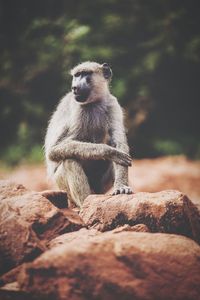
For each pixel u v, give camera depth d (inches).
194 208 380.8
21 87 1120.2
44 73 1111.0
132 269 277.0
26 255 306.3
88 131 466.6
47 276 270.1
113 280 270.8
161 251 285.1
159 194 371.6
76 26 1120.2
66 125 461.1
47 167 486.6
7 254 308.3
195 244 299.4
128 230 338.0
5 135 1117.1
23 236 310.3
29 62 1131.3
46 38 1140.5
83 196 439.5
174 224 358.9
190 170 887.7
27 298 271.0
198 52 1087.0
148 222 361.1
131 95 1086.4
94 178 481.7
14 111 1115.3
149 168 911.0
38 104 1114.1
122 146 454.9
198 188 784.9
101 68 475.2
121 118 475.2
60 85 1111.0
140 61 1097.4
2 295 273.1
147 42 1105.4
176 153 1051.3
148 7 1139.9
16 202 345.7
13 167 1036.5
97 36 1106.7
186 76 1104.2
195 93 1109.1
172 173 863.1
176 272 282.2
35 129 1098.7
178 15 1115.9
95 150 427.8
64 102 477.7
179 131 1098.1
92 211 372.2
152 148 1059.3
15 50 1153.4
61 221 343.3
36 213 338.6
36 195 350.6
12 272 295.7
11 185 365.1
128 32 1112.2
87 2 1151.0
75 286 268.5
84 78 463.8
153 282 276.5
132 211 363.3
